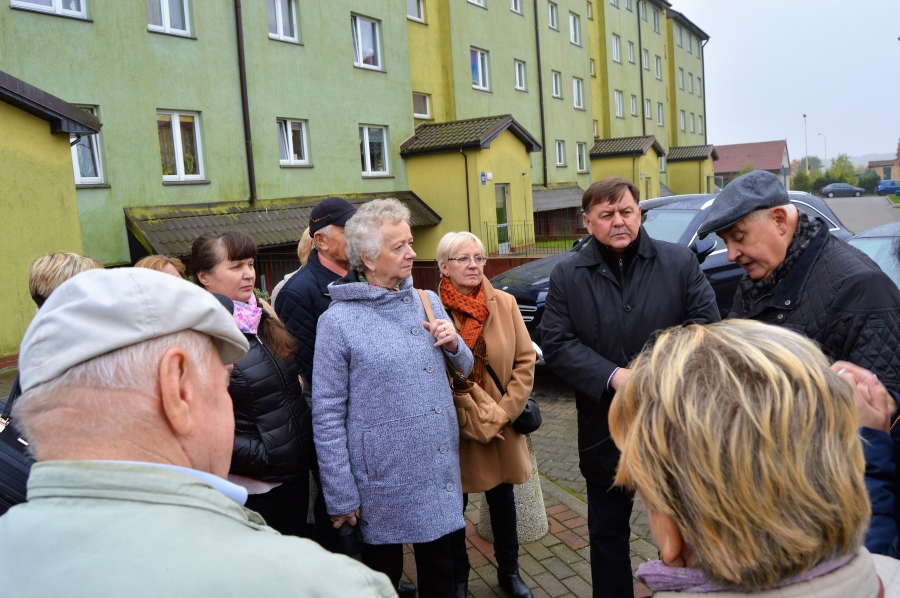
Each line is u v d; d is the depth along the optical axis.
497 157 18.09
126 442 0.90
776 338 0.93
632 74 35.12
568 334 2.62
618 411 1.03
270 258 13.34
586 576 3.12
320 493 2.91
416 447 2.29
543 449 4.99
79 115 9.04
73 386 0.89
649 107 37.88
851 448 0.88
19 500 1.76
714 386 0.87
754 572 0.82
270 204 13.74
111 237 10.99
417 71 19.34
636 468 0.93
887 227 4.73
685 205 7.21
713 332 0.96
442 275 3.11
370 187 16.52
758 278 2.19
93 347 0.88
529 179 19.98
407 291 2.41
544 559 3.29
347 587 0.86
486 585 3.08
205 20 12.43
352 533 2.32
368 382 2.28
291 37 14.50
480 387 2.84
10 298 8.44
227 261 2.62
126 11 11.09
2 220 8.31
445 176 17.39
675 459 0.87
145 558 0.79
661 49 39.41
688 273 2.58
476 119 18.42
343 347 2.30
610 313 2.55
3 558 0.82
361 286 2.33
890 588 0.97
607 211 2.49
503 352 2.91
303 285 2.93
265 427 2.35
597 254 2.61
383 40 16.77
